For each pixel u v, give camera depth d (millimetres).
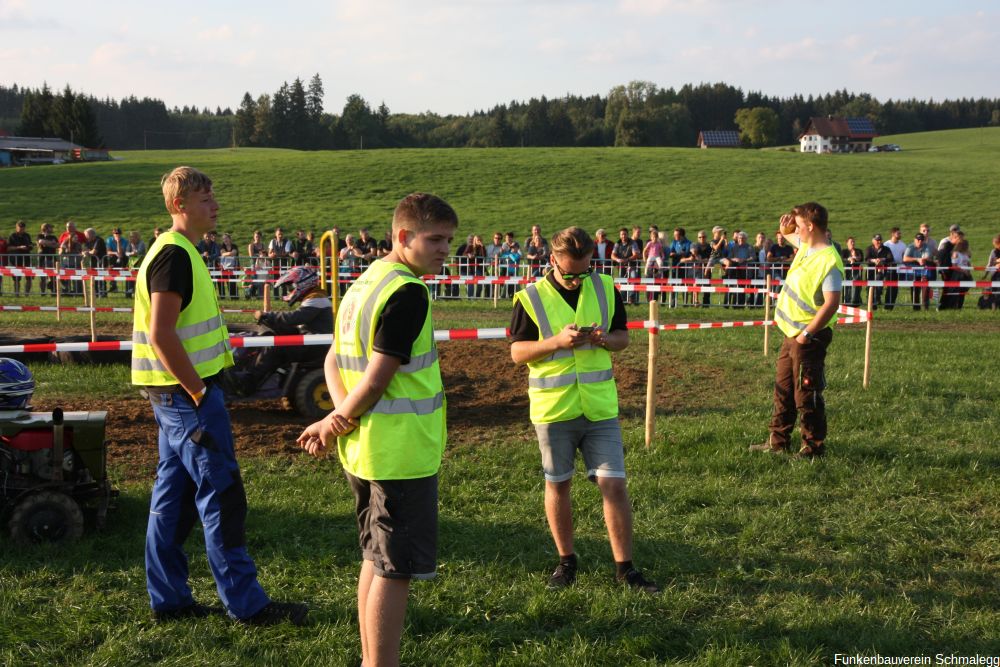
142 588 4250
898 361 11023
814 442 6617
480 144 146625
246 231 37188
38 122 123625
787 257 19359
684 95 174625
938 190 46531
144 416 7773
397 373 3145
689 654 3707
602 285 4500
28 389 5219
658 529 5176
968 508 5570
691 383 9695
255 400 8062
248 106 156000
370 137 149000
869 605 4148
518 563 4668
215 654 3596
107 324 14523
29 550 4625
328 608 4031
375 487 3156
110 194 44719
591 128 145000
